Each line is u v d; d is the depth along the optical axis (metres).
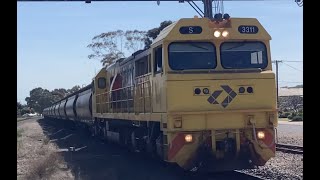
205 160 12.47
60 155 19.94
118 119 20.44
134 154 19.23
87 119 32.09
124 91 18.95
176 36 12.80
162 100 12.89
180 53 12.87
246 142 12.66
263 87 12.77
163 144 13.10
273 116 12.75
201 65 12.88
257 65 13.12
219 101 12.52
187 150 12.41
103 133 26.42
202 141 12.46
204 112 12.40
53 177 14.80
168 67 12.74
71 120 44.06
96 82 27.03
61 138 34.47
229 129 12.55
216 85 12.55
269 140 12.71
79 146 26.14
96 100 27.19
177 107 12.37
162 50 12.98
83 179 14.19
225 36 12.98
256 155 12.70
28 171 15.96
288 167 15.04
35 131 47.28
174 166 15.19
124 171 15.23
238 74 12.70
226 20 13.11
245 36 13.10
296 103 95.12
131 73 17.78
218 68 12.91
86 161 18.73
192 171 13.76
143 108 15.30
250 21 13.24
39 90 158.88
